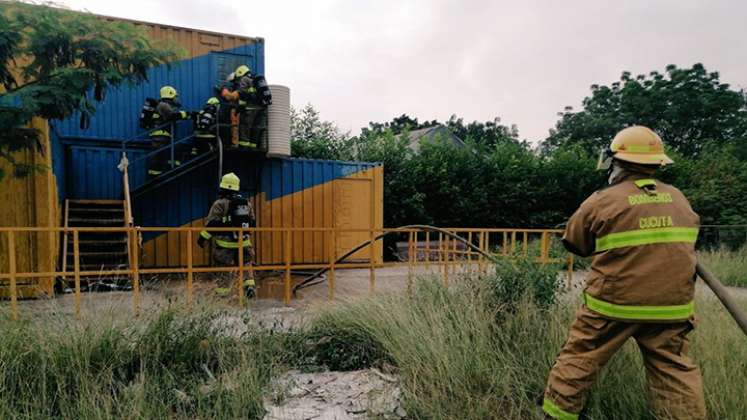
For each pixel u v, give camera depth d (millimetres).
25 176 6328
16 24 5289
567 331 3803
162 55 6254
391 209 14922
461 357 3594
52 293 5637
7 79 5750
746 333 2561
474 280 4844
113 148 9539
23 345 3484
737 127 31672
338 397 3561
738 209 15844
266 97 9398
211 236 6707
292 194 10727
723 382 3068
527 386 3342
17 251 6543
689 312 2627
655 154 2779
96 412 2955
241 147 9484
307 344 4480
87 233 8492
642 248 2566
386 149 15234
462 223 15898
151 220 9516
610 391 3102
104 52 5801
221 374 3699
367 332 4430
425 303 4645
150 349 3791
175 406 3270
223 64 10445
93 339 3676
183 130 10055
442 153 15758
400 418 3197
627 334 2656
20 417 2945
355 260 11289
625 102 32656
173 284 7309
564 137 34031
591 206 2752
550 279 4492
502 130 38500
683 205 2709
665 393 2627
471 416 3062
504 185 16000
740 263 10227
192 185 9852
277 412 3293
